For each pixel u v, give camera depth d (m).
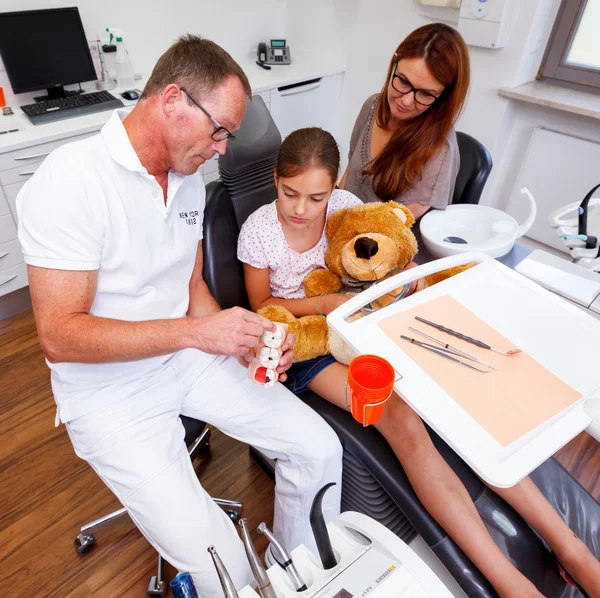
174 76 0.78
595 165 2.09
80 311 0.84
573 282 0.99
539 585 0.90
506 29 2.01
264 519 1.30
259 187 1.22
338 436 1.01
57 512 1.29
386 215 1.07
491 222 1.24
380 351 0.71
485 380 0.68
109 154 0.84
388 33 2.43
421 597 0.45
